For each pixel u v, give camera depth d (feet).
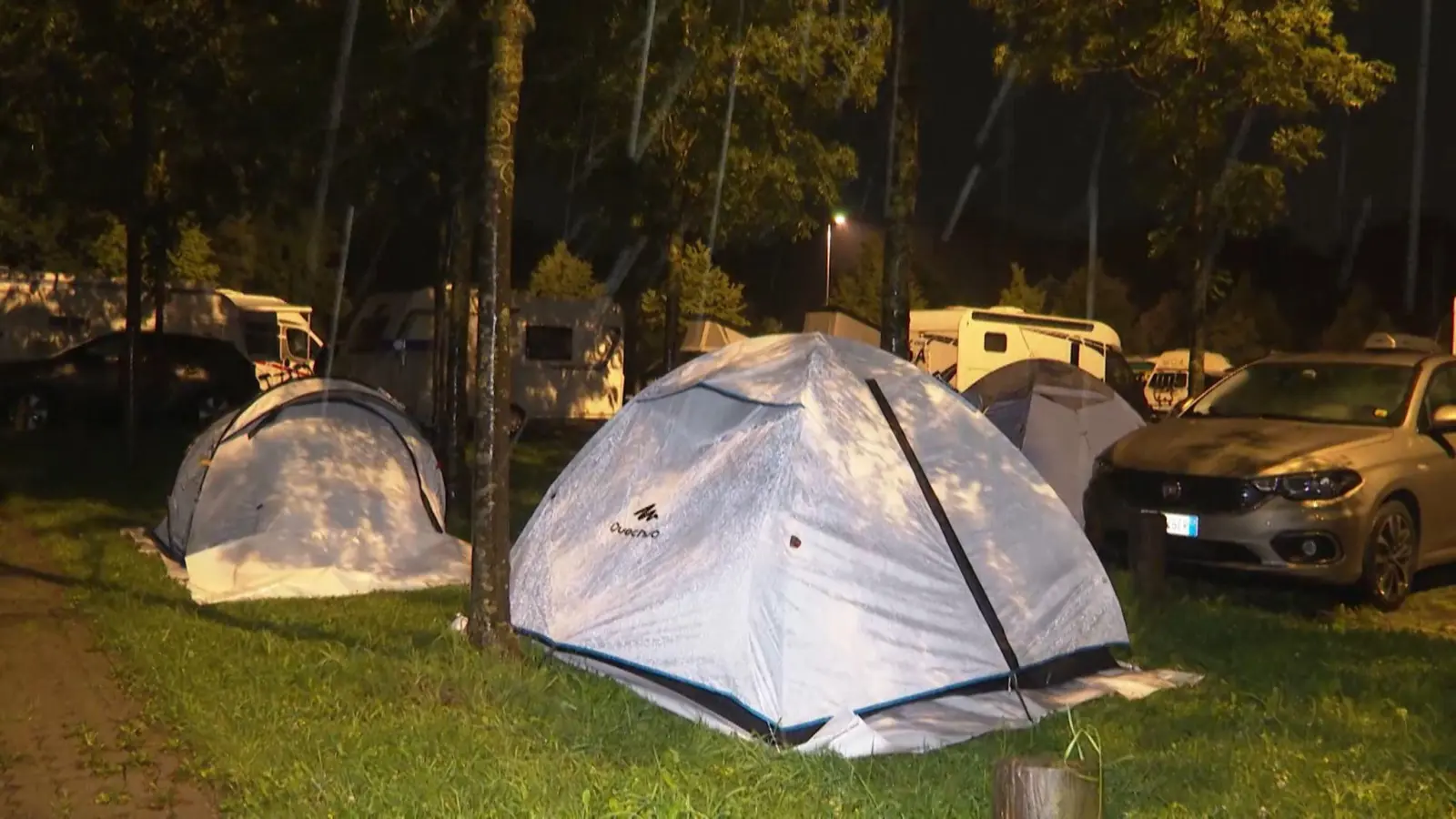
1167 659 25.23
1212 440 31.81
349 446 34.50
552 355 89.35
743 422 23.52
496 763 18.31
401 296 80.07
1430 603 32.04
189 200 53.52
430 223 57.67
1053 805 13.60
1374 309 129.29
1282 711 21.49
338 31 41.93
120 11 47.32
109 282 84.84
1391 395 33.12
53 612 28.86
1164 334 137.69
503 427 24.06
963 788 17.53
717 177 55.77
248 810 17.16
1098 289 140.77
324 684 22.40
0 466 54.90
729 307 132.26
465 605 28.86
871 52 56.59
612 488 24.97
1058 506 24.18
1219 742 19.89
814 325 87.86
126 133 52.49
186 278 123.54
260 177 51.93
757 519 21.81
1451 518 32.32
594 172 56.03
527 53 43.45
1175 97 44.57
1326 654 25.49
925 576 22.06
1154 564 29.55
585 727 20.06
